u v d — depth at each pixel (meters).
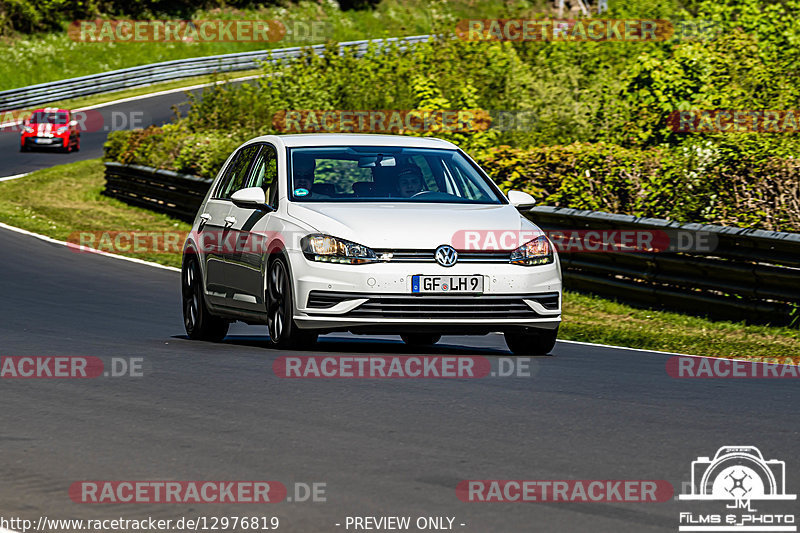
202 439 19.75
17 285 52.16
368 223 28.45
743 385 26.88
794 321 41.16
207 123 90.25
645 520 15.23
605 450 19.14
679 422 21.67
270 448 19.09
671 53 75.00
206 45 192.38
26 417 21.67
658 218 48.03
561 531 14.71
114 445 19.38
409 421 21.28
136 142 92.31
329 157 31.44
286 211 29.83
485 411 22.31
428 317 27.91
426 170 31.67
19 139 133.62
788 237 40.75
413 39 166.38
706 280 44.34
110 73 162.12
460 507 15.72
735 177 47.25
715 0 76.38
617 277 49.06
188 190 83.12
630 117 63.41
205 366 27.42
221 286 32.97
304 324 28.28
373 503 15.89
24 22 182.62
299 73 87.12
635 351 33.78
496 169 54.09
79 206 91.25
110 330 37.50
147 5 197.00
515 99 73.81
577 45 85.44
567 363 29.53
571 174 51.88
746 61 66.88
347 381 25.39
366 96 83.38
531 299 28.58
